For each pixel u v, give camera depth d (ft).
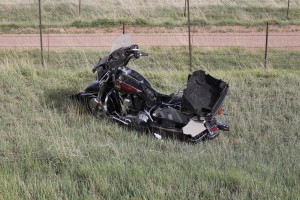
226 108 48.88
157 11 126.31
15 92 52.13
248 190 30.83
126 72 41.83
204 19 114.11
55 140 37.93
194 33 102.06
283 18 123.75
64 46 88.28
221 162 35.50
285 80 59.16
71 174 33.12
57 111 46.68
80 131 41.14
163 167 33.88
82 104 47.39
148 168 33.71
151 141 39.70
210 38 96.99
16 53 78.84
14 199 29.40
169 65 73.46
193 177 32.63
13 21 117.60
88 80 57.88
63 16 122.01
